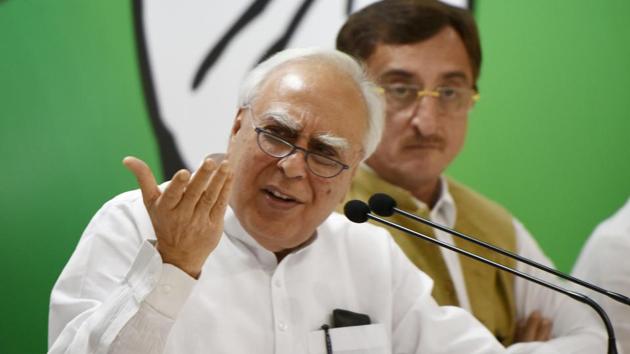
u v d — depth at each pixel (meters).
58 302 3.73
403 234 5.51
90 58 5.67
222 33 5.77
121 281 3.45
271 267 4.09
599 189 5.90
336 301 4.23
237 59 5.77
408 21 5.64
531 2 5.89
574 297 3.50
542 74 5.89
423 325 4.32
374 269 4.36
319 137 3.74
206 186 3.18
